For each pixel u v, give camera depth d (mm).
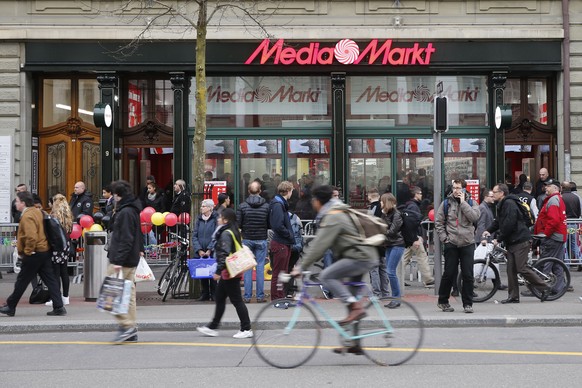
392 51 27891
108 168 27953
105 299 14336
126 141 29484
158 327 16406
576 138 28281
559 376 11336
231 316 17219
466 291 17312
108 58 27953
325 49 27891
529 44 28250
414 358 12773
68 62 27953
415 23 28297
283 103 29047
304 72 28562
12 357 13305
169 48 28016
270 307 12312
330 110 28938
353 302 12133
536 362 12406
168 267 20750
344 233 11914
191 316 17297
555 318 16562
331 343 12812
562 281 19594
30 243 17094
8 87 28109
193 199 20078
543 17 28484
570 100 28328
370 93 29094
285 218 18938
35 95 29094
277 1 28094
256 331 12289
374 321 12227
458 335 15289
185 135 28578
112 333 16047
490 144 28719
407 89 29094
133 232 14648
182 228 20984
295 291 20359
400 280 19844
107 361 12820
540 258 20484
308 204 28906
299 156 29031
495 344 14195
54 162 29328
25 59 28062
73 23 28109
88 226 23328
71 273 24578
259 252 19422
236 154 28953
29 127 28516
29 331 16297
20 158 28250
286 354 12172
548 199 20141
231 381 11172
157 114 29484
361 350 12180
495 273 19312
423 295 20469
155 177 29656
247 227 19266
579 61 28328
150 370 12031
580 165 28250
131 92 29516
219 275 14852
